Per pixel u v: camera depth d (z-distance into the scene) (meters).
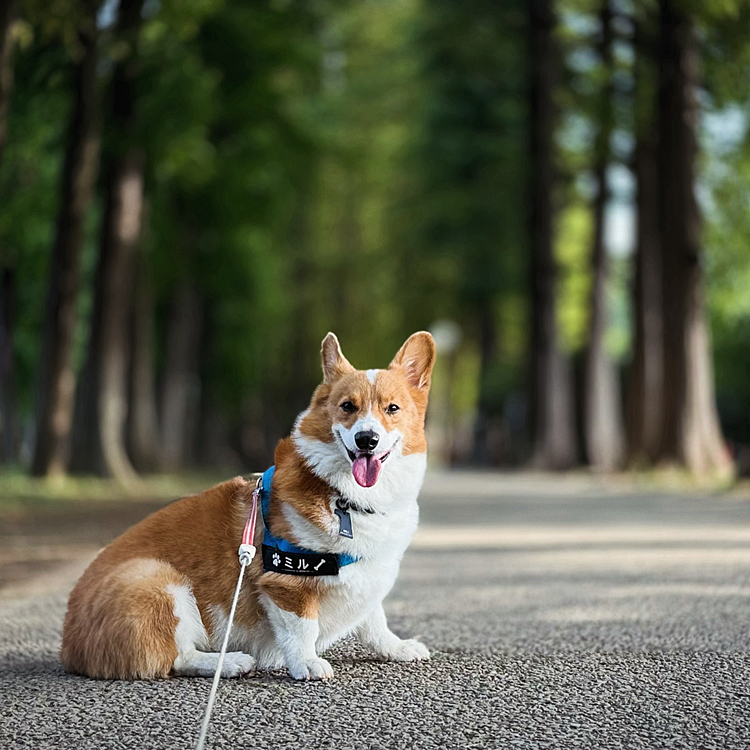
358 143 26.62
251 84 21.91
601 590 7.31
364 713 4.04
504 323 48.19
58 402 17.97
